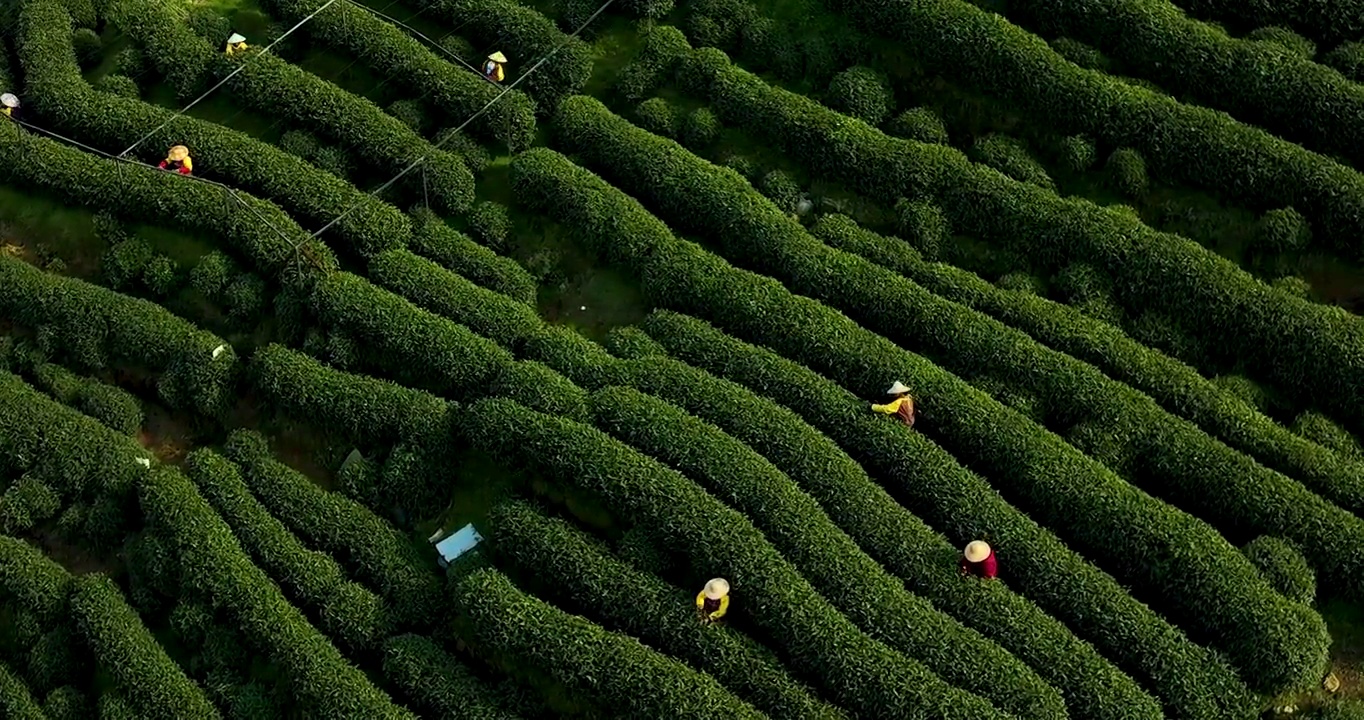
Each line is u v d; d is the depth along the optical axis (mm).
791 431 35031
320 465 37969
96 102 44125
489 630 32656
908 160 39906
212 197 41344
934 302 37250
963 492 33594
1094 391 35062
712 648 31672
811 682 31234
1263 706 30750
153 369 39875
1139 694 30234
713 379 36469
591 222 40281
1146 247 37312
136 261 41375
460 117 43188
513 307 39219
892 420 35156
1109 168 39250
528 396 36500
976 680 30406
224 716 33375
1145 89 40062
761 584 32094
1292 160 37750
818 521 33219
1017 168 39875
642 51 43906
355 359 38906
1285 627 30750
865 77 41969
